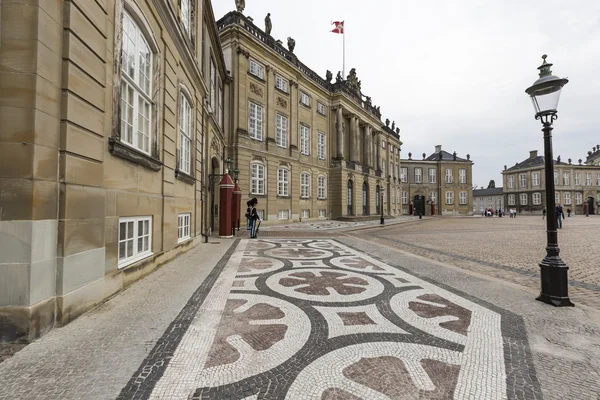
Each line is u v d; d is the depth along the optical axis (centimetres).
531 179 6481
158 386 230
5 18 310
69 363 262
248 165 2145
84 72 384
